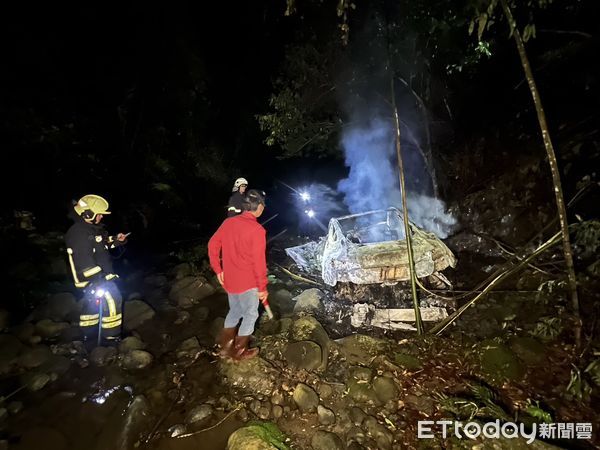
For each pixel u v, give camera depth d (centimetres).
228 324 370
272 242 809
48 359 391
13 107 769
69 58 919
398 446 292
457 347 396
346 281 481
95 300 412
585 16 612
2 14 793
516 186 655
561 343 388
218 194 1202
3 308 478
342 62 709
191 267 627
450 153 793
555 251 544
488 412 310
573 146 613
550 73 686
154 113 1102
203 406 326
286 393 342
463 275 565
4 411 326
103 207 383
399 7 584
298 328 417
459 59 624
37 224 681
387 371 362
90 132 917
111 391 356
